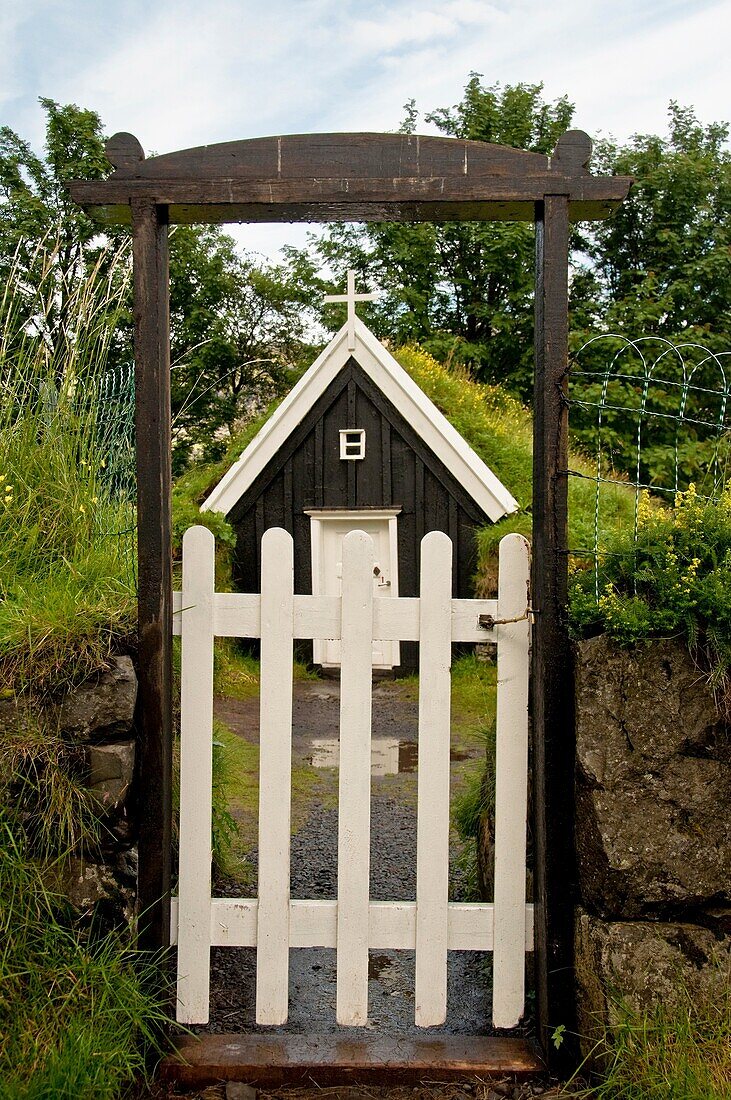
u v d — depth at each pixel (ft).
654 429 57.06
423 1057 7.96
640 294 64.90
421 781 8.18
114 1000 7.61
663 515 8.70
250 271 72.33
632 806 7.64
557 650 7.95
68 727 8.07
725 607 7.45
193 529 8.26
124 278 12.67
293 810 17.06
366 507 36.45
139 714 8.27
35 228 45.39
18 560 10.02
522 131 72.08
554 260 7.94
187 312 67.31
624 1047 7.22
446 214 8.38
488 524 34.73
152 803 8.11
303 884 13.08
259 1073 7.80
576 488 32.73
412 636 8.18
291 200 7.99
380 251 70.44
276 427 37.06
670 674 7.72
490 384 67.36
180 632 8.41
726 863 7.61
